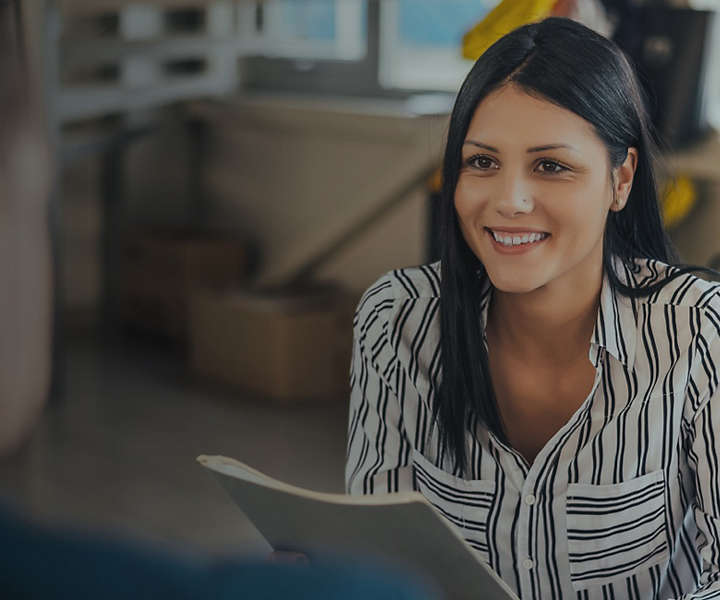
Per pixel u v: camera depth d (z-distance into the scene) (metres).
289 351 4.80
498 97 1.20
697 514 1.40
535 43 1.20
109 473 4.00
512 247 1.23
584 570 1.40
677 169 3.69
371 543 1.19
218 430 4.48
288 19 5.82
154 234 5.81
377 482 1.48
